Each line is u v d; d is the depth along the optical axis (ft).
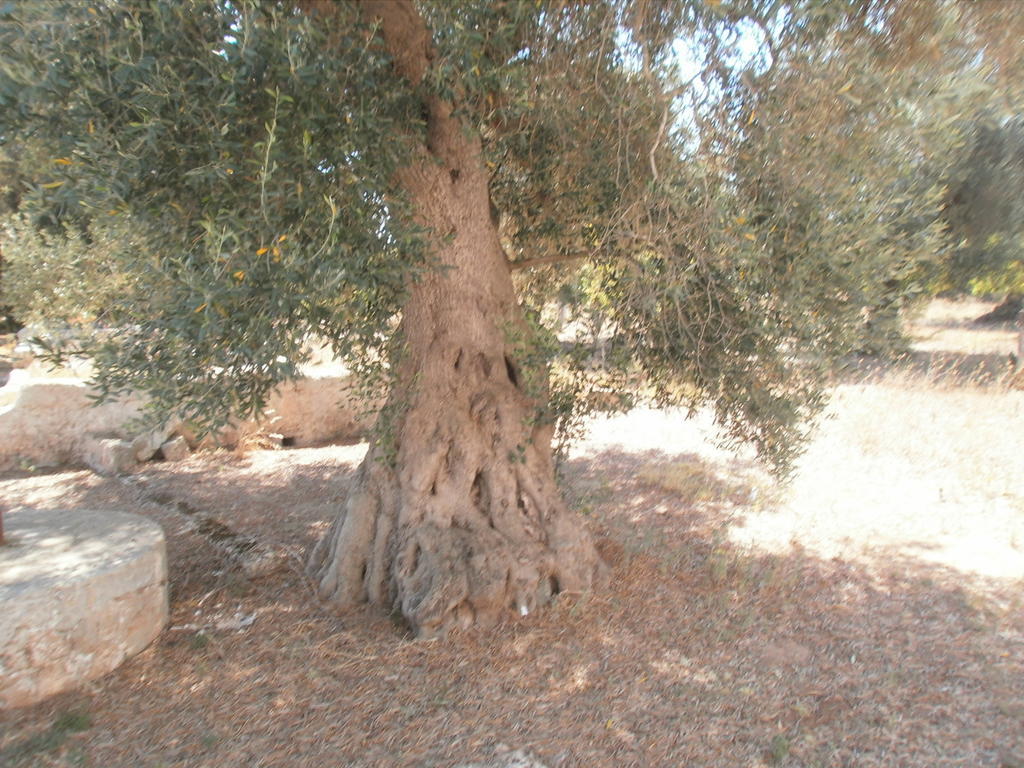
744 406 14.82
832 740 10.30
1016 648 12.85
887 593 15.10
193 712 10.78
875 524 19.30
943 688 11.60
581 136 13.74
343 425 30.22
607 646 12.73
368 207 10.08
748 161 12.91
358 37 11.12
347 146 9.95
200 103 9.07
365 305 10.00
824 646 12.91
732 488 22.66
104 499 21.50
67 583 11.02
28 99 8.52
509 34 11.03
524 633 13.00
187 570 16.08
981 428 28.12
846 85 11.61
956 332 58.65
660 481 23.21
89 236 18.54
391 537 14.24
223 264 8.32
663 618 13.80
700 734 10.41
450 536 13.71
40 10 8.40
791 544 17.87
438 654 12.33
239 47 8.61
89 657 11.31
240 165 9.19
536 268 18.52
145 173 9.05
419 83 12.12
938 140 13.73
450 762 9.78
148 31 8.84
